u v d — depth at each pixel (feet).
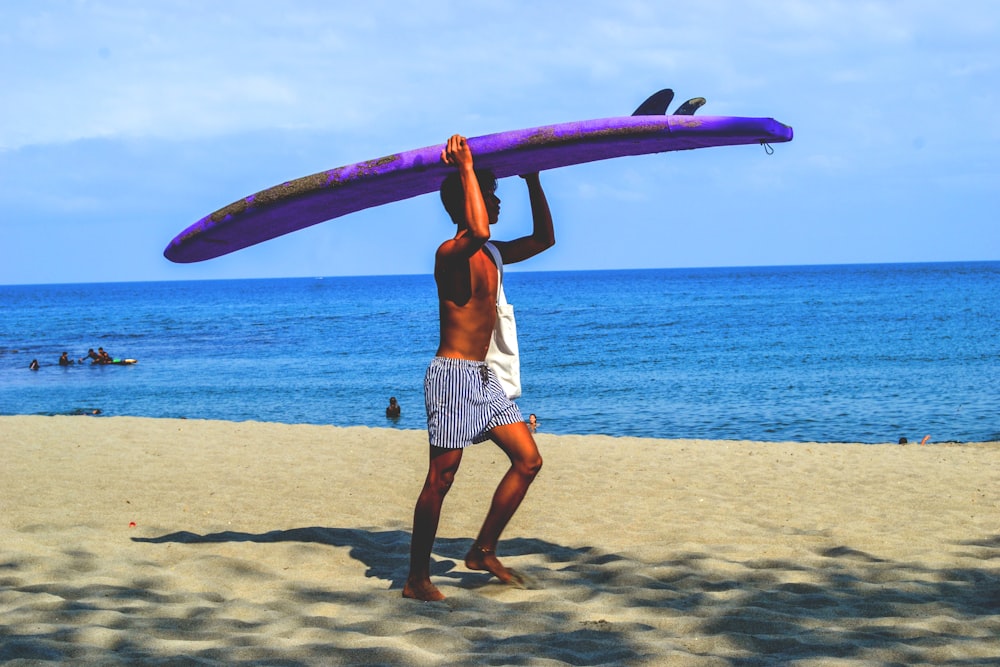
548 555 16.49
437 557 16.30
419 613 12.61
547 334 156.76
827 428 56.80
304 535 17.74
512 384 13.53
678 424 60.23
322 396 84.28
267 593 13.85
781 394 75.61
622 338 146.41
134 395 85.40
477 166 13.73
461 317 12.99
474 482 25.30
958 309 207.10
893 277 506.07
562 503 22.26
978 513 21.24
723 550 16.89
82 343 160.56
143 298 474.49
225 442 34.14
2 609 12.70
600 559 16.15
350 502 22.06
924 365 96.68
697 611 12.78
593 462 29.71
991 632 11.92
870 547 17.24
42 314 288.30
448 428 12.71
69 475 26.13
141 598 13.47
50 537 17.22
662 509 21.43
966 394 72.38
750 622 12.16
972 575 14.97
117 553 16.08
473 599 13.24
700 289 390.21
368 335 175.83
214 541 17.19
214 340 165.58
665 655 10.71
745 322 179.93
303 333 182.80
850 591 14.02
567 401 74.28
